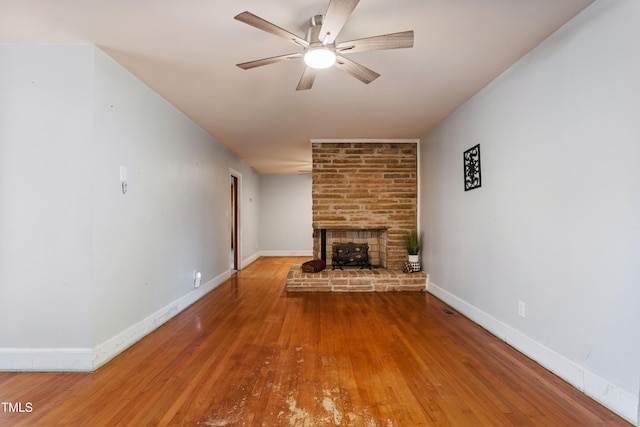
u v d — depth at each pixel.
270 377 2.15
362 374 2.18
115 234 2.55
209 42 2.28
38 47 2.29
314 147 5.04
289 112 3.76
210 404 1.84
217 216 5.10
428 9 1.91
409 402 1.85
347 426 1.64
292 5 1.88
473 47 2.35
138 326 2.84
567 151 2.07
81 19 2.00
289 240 8.98
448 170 3.90
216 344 2.72
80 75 2.29
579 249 1.98
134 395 1.94
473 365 2.32
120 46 2.33
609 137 1.78
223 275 5.41
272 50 2.39
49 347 2.28
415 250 4.84
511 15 1.98
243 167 6.96
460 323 3.23
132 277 2.78
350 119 4.02
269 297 4.32
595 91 1.87
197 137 4.25
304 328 3.10
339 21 1.69
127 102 2.71
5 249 2.28
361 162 5.04
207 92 3.17
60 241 2.29
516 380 2.10
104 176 2.43
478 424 1.66
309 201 8.99
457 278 3.67
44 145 2.28
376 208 5.05
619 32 1.72
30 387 2.04
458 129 3.62
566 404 1.83
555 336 2.18
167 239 3.41
